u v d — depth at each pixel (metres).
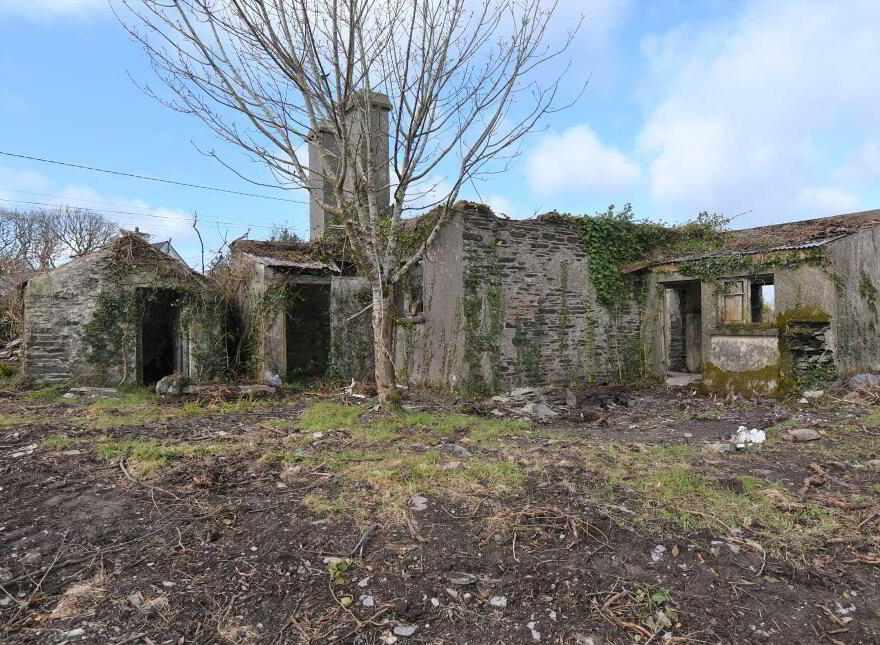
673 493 4.25
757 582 3.09
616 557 3.30
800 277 9.12
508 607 2.84
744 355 9.80
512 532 3.54
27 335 9.52
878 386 8.68
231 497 4.16
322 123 7.31
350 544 3.42
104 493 4.20
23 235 26.59
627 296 11.60
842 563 3.32
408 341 10.70
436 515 3.82
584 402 8.93
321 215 13.03
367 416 7.20
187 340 10.70
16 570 3.09
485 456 5.24
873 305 9.87
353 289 11.55
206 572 3.10
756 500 4.20
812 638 2.65
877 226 10.02
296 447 5.59
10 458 5.03
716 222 12.73
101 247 10.15
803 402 8.66
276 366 10.84
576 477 4.57
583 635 2.64
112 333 10.00
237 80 6.59
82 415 7.34
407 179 7.14
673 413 8.33
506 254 9.91
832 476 4.85
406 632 2.65
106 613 2.74
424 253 8.06
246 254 11.65
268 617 2.75
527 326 10.15
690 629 2.69
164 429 6.46
